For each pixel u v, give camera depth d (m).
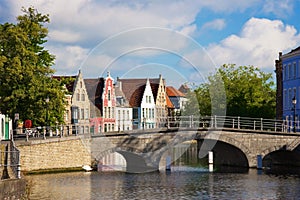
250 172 56.44
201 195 39.94
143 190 42.06
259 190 42.28
